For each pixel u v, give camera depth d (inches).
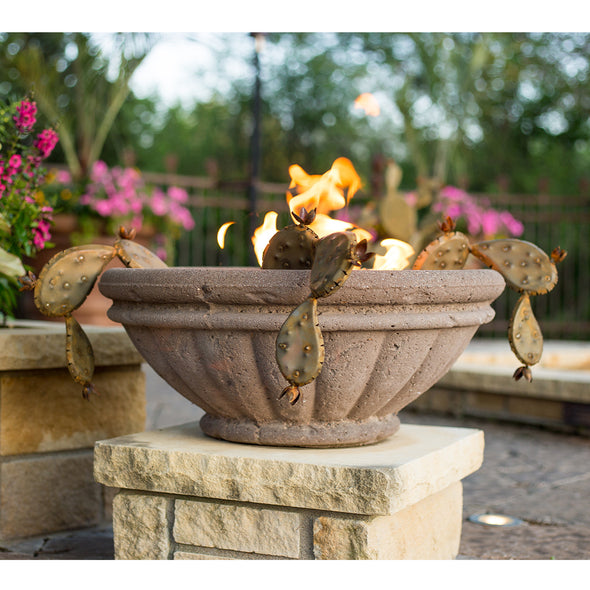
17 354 107.8
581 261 433.1
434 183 339.0
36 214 122.6
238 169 621.6
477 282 86.6
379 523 81.7
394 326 80.8
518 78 554.6
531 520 126.1
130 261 95.9
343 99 619.5
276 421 89.2
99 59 315.0
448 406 220.1
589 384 190.4
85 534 114.6
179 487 87.6
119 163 484.4
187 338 84.9
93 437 118.0
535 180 547.8
